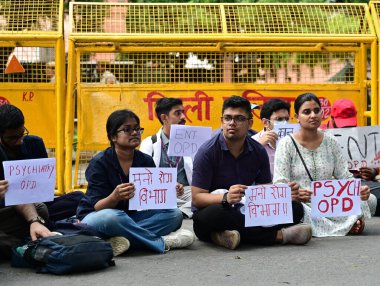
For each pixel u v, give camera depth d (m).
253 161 6.13
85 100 8.97
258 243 6.14
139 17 9.02
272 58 9.31
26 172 5.38
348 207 6.28
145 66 9.14
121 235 5.65
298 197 6.11
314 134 6.59
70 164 8.85
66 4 12.56
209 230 6.07
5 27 8.89
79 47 8.95
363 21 9.31
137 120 5.86
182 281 4.86
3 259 5.68
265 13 9.20
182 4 9.10
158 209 5.94
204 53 9.20
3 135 5.57
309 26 9.20
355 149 7.84
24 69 8.96
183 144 7.44
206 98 9.09
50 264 5.07
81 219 5.86
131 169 5.71
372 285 4.73
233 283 4.80
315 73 9.40
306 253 5.76
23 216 5.58
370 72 10.05
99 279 4.92
